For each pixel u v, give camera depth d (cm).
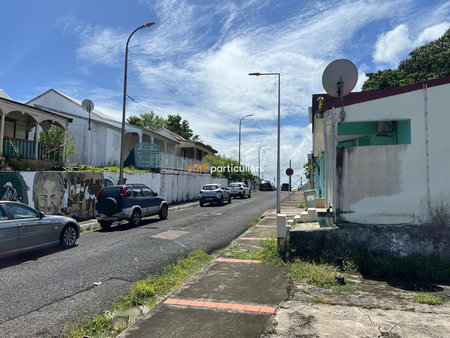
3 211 760
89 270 684
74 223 936
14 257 801
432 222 707
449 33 2567
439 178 711
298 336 385
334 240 721
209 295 530
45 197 1286
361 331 395
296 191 5147
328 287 570
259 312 459
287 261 723
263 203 2583
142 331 405
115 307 503
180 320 436
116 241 987
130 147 2972
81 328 423
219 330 404
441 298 512
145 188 1457
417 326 408
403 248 691
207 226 1321
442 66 2453
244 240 1009
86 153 2250
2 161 1360
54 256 810
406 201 720
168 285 609
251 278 619
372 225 720
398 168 726
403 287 574
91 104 2230
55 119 1716
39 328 428
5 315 466
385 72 2672
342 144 1176
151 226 1303
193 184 2989
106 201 1257
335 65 768
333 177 754
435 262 652
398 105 736
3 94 2067
